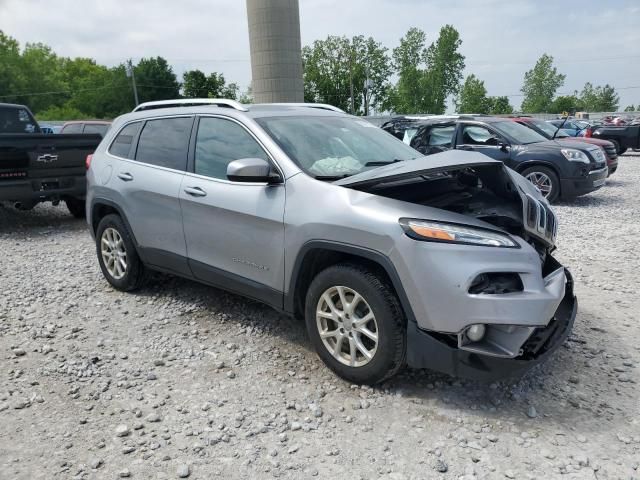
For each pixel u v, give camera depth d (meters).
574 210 9.64
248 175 3.60
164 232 4.63
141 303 5.07
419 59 88.19
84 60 114.44
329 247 3.39
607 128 22.08
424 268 3.04
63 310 4.92
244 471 2.74
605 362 3.79
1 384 3.62
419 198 3.82
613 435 2.98
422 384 3.51
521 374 3.10
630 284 5.45
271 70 19.81
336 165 3.90
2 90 92.00
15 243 7.73
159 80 97.88
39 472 2.74
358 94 88.81
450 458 2.81
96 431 3.09
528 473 2.69
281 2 19.25
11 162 7.83
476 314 2.98
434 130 11.23
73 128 15.77
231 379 3.65
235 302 5.02
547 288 3.19
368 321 3.33
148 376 3.69
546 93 97.75
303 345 4.13
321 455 2.86
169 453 2.88
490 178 3.84
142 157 4.94
